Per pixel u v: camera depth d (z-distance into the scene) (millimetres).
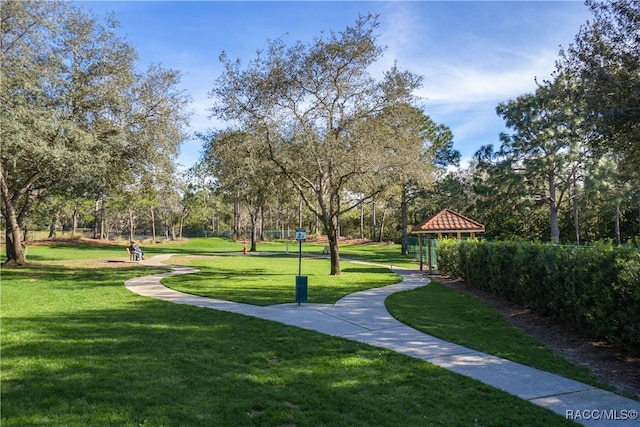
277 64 17406
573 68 13680
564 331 8320
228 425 4219
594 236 39156
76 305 11266
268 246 53469
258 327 8625
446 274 19312
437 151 39375
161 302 11867
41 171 18516
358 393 5078
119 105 19078
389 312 10328
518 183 31375
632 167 14867
